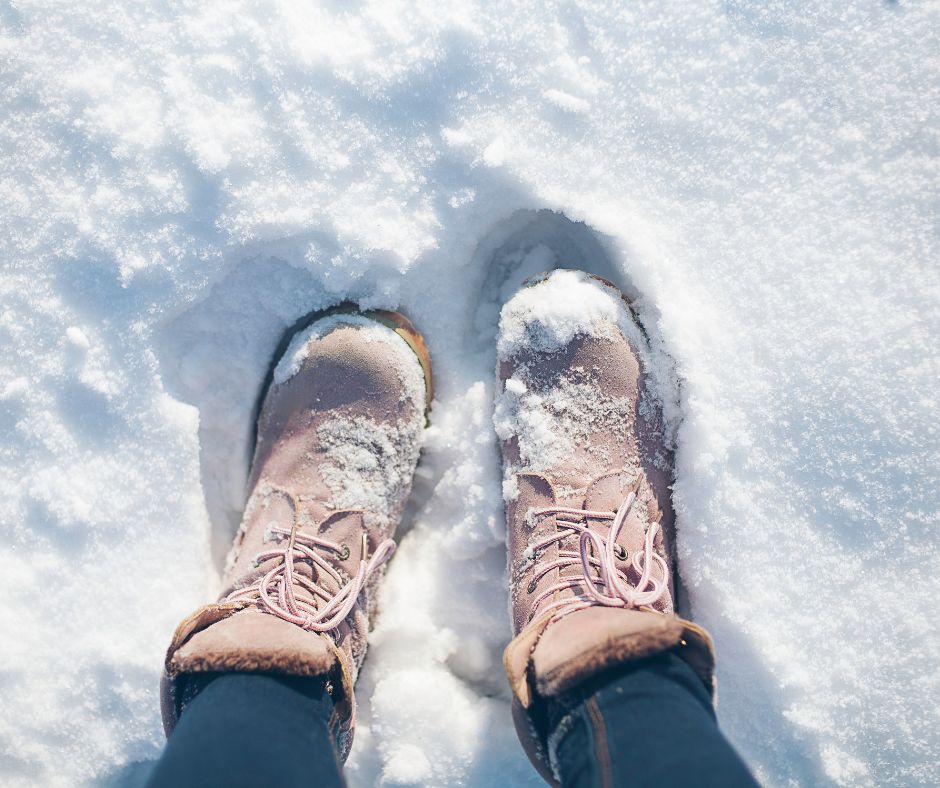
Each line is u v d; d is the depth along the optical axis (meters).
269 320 1.09
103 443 1.06
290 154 1.03
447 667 1.11
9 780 1.05
